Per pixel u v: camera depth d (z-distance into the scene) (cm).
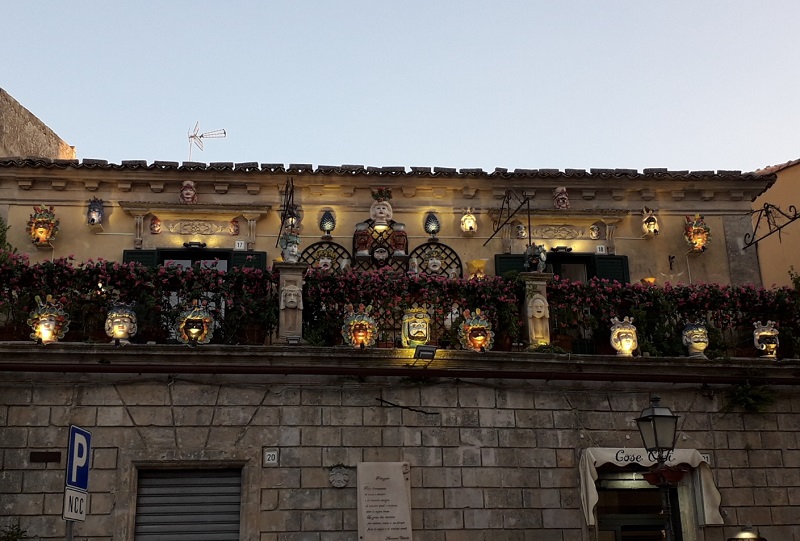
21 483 1280
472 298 1475
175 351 1322
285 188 1609
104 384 1330
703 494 1395
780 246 2158
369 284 1453
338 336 1444
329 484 1334
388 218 1622
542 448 1398
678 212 1723
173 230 1611
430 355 1355
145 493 1312
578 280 1678
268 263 1609
